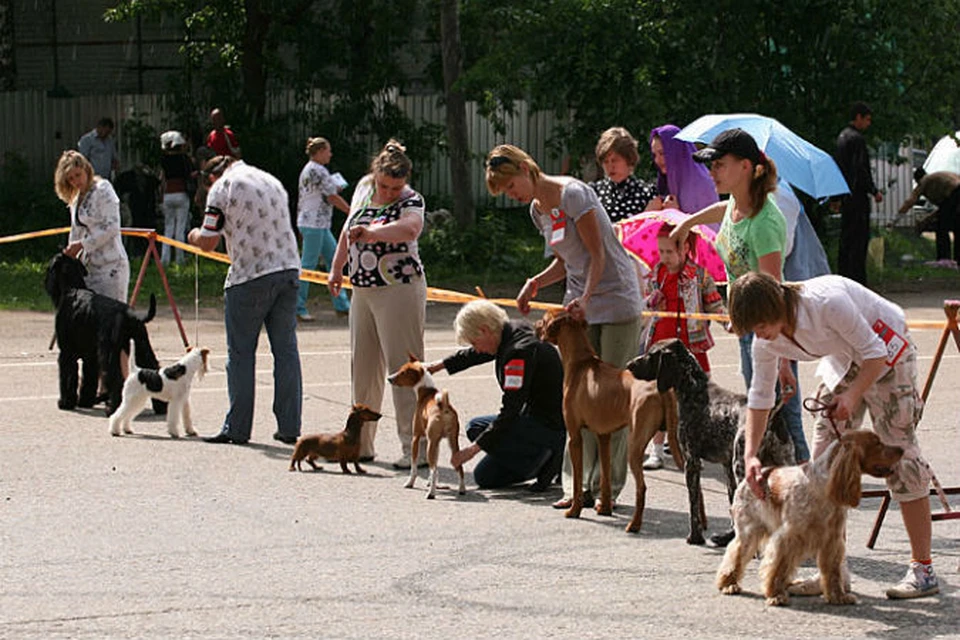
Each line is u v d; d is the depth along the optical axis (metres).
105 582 6.91
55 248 26.28
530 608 6.56
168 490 8.98
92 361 11.88
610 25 22.59
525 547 7.71
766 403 6.65
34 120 29.69
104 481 9.20
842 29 23.72
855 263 20.91
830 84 23.84
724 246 7.96
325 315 18.39
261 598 6.66
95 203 11.98
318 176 17.72
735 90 23.77
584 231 8.49
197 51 29.98
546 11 22.69
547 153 30.64
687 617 6.45
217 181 10.52
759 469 6.60
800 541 6.53
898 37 23.77
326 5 31.39
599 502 8.56
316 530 8.02
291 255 10.59
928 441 10.87
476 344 9.19
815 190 11.98
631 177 10.99
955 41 24.00
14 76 33.94
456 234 23.45
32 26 34.12
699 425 7.66
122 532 7.91
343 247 10.15
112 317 11.23
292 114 29.98
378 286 9.75
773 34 24.06
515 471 9.19
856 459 6.26
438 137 30.36
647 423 7.98
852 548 7.79
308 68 29.55
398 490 9.16
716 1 23.14
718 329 17.58
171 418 10.79
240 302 10.45
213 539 7.77
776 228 7.70
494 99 24.88
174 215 23.50
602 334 8.63
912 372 6.74
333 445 9.59
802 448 8.23
